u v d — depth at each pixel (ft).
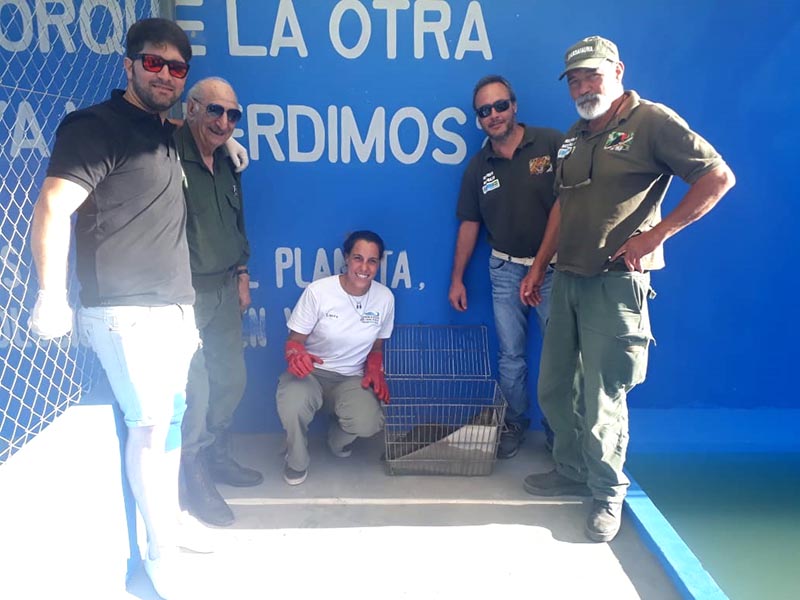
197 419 9.01
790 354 11.89
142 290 6.74
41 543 6.25
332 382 10.67
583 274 8.24
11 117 9.91
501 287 10.73
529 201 10.10
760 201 11.23
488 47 10.50
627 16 10.46
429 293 11.48
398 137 10.80
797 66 10.69
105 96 9.91
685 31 10.53
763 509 10.02
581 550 8.55
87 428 7.10
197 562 8.24
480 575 8.05
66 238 6.03
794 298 11.64
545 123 10.82
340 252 11.23
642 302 8.14
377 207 11.07
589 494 9.75
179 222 7.13
